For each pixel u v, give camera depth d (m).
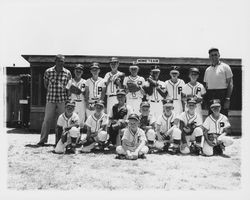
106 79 6.67
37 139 7.60
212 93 6.55
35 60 9.50
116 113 6.01
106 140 5.98
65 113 5.98
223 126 5.88
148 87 6.56
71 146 5.81
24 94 10.40
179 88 6.60
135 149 5.45
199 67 9.62
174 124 5.99
